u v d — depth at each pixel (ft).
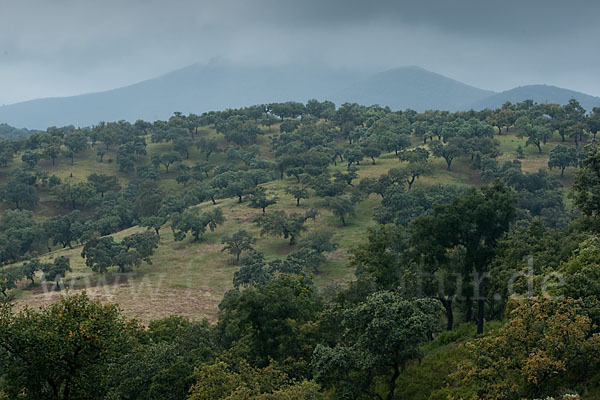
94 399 77.41
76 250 385.91
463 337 112.27
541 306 61.62
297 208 421.18
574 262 82.12
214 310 234.79
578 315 58.49
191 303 245.86
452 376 64.39
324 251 317.42
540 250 109.50
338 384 80.53
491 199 115.96
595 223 118.42
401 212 339.16
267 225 344.90
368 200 433.07
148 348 102.01
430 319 74.28
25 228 432.66
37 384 69.46
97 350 70.33
